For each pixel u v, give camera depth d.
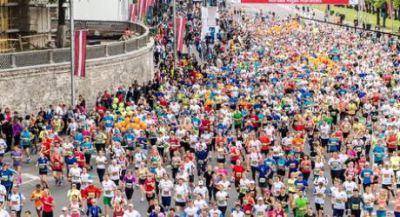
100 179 95.06
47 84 123.88
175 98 138.12
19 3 160.88
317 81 155.62
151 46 163.75
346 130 115.56
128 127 108.75
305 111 125.31
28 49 156.00
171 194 88.50
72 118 111.75
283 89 148.50
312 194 95.31
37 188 80.31
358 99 138.50
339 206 83.12
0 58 116.56
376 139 109.19
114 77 141.12
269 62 191.50
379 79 164.12
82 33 118.12
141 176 89.69
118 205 76.06
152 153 90.62
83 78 131.75
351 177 85.31
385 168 92.56
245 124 117.44
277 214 76.62
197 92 139.62
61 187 96.88
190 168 92.00
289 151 99.56
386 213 86.44
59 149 97.69
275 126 119.12
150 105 134.25
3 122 109.81
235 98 136.75
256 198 83.25
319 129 114.31
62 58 127.12
